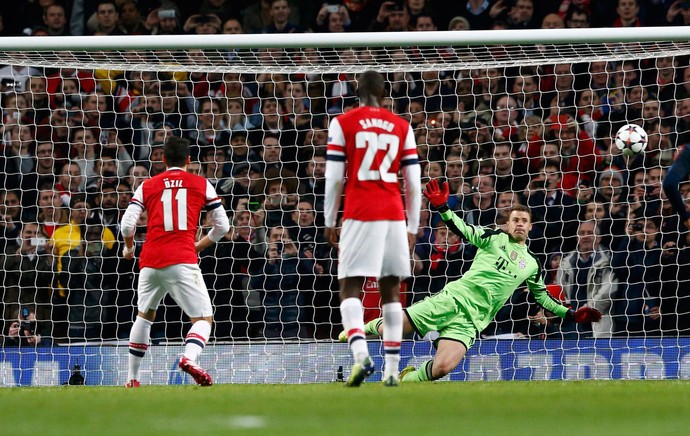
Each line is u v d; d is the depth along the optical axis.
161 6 49.88
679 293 40.12
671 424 14.15
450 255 41.44
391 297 21.95
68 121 46.97
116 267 41.94
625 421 14.55
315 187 44.16
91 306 40.41
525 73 46.94
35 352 36.22
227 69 36.84
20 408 17.08
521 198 43.00
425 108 45.72
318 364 36.03
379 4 49.53
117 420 14.66
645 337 35.25
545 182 42.16
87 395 20.77
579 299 39.78
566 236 41.75
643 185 41.22
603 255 40.06
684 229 40.84
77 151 46.03
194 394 20.64
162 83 47.31
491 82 46.84
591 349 35.50
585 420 14.66
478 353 35.81
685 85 45.62
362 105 21.59
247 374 36.12
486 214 42.47
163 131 46.56
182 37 33.19
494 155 43.38
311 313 41.50
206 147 46.16
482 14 48.59
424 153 45.47
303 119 46.62
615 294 39.94
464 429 13.38
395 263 21.25
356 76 47.28
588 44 33.22
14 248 41.94
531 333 40.97
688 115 43.06
